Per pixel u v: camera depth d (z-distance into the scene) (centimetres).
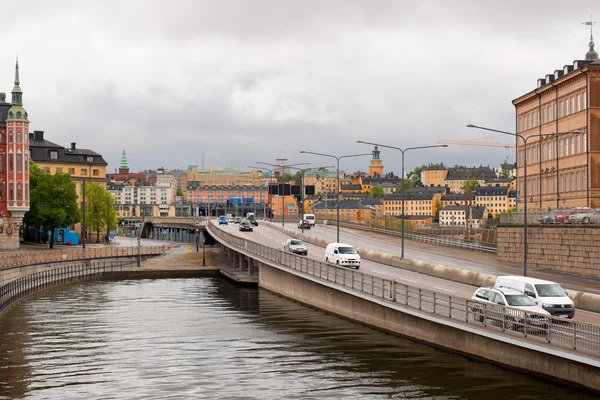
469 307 4853
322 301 7675
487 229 10869
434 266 7475
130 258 14538
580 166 10112
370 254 9288
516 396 4091
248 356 5512
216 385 4653
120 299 9288
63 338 6378
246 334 6456
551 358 4250
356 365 5069
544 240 8138
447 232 15162
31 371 5100
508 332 4397
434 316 5116
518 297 4666
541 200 11506
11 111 14350
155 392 4503
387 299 5897
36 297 9544
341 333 6294
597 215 7325
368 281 6469
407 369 4862
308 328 6619
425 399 4200
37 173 15962
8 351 5809
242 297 9256
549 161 11225
